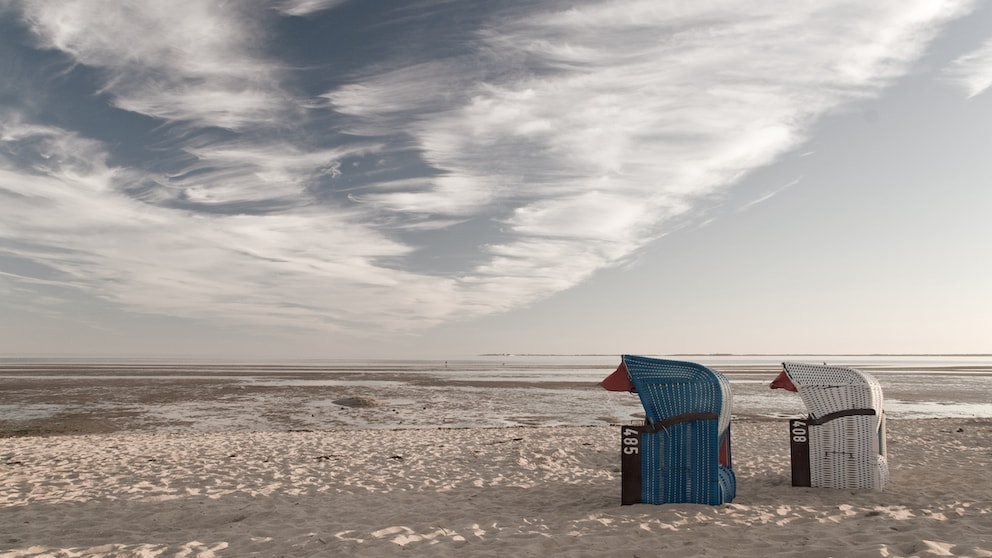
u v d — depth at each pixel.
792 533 5.65
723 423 7.17
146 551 5.61
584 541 5.60
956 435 13.55
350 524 6.60
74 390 31.50
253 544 5.85
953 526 5.74
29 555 5.48
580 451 12.01
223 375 49.09
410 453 11.83
